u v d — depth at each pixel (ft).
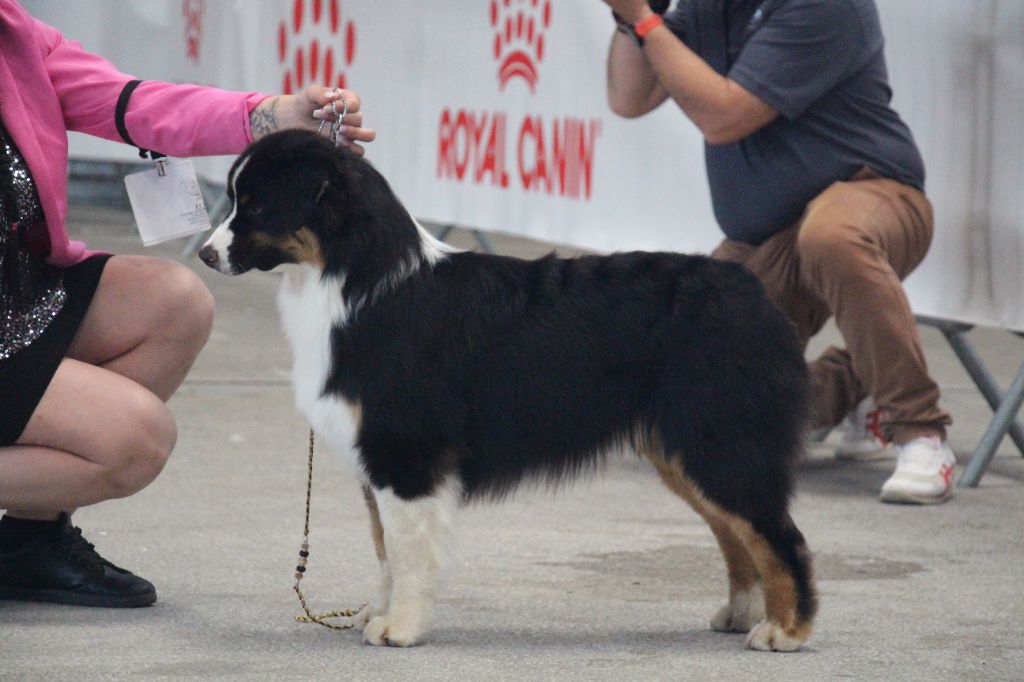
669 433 21.09
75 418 21.27
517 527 29.45
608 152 43.73
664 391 21.07
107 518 28.86
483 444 21.18
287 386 44.55
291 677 19.11
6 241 20.94
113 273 22.84
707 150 34.73
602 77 43.60
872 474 35.94
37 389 21.15
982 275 34.81
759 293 21.63
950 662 20.45
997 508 32.04
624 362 21.20
